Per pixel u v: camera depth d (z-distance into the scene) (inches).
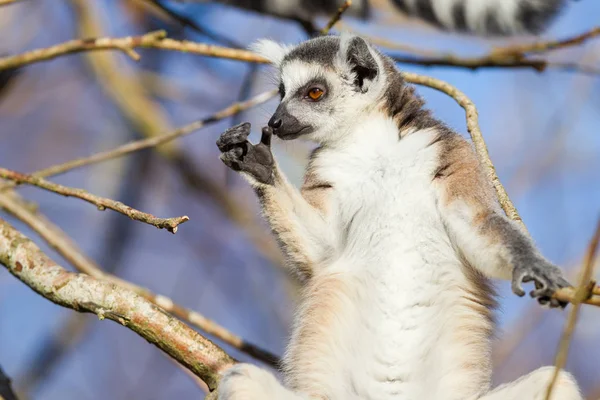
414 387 372.2
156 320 365.4
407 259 383.9
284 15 610.2
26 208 538.3
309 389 377.7
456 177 391.2
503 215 370.6
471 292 383.2
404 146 405.4
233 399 335.0
